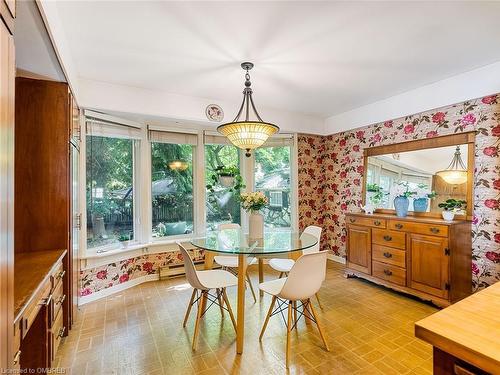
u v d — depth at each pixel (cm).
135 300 294
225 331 228
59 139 211
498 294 104
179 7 172
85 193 289
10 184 87
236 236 281
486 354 67
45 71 195
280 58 240
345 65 256
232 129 232
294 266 182
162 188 381
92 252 303
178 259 382
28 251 203
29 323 121
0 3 79
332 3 169
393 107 347
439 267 263
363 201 397
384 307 272
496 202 262
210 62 247
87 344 208
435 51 231
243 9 174
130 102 303
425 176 320
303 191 445
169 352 198
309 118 439
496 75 254
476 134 276
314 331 226
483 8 174
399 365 182
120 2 166
